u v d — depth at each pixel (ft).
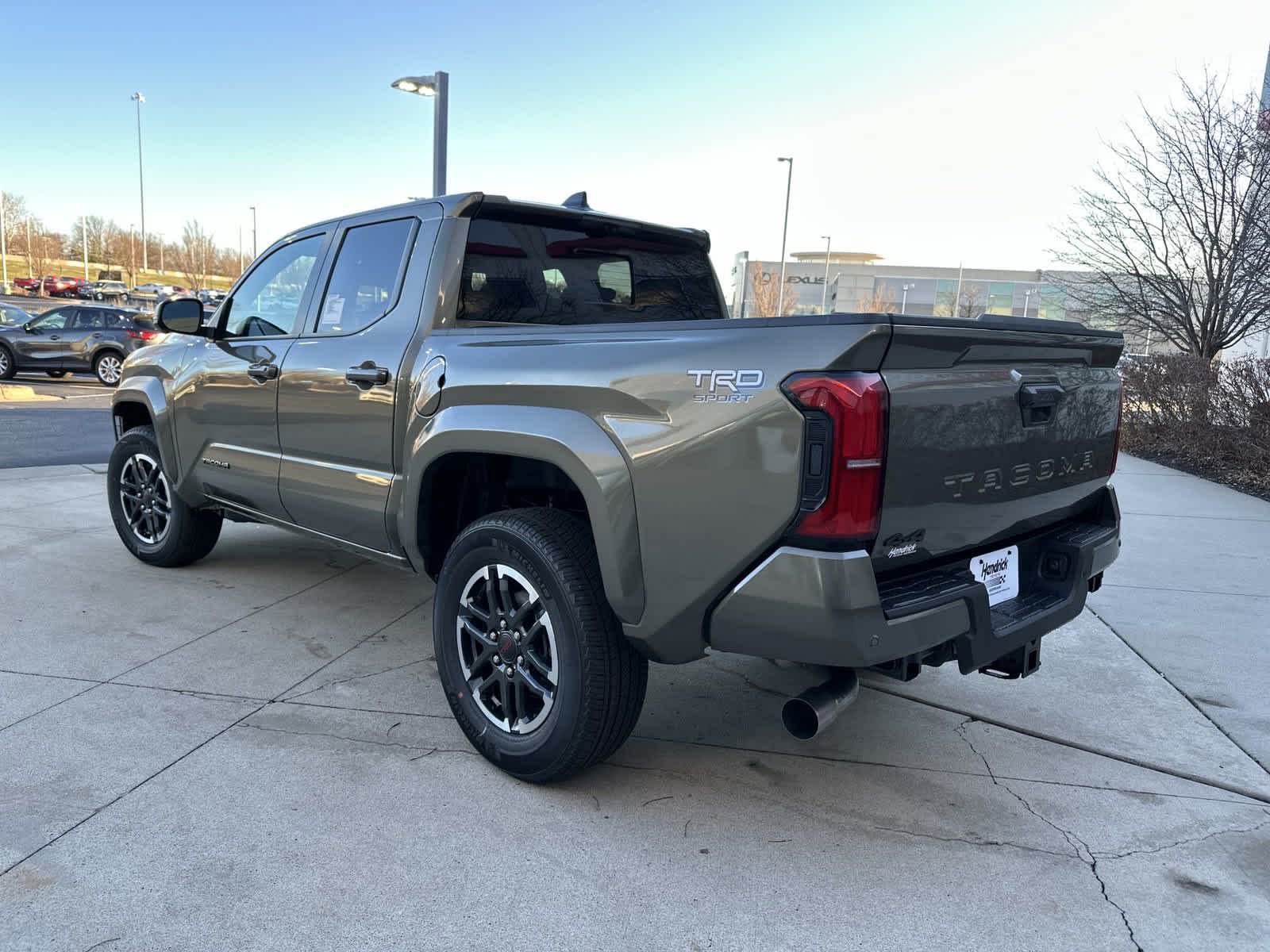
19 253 267.18
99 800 8.77
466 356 9.84
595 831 8.54
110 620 13.99
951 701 11.86
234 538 19.56
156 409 15.44
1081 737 10.85
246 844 8.12
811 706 7.90
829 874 7.97
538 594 8.88
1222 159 41.24
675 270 13.61
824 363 6.96
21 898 7.27
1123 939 7.21
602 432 8.32
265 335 13.56
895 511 7.23
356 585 16.20
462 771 9.60
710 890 7.70
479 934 7.07
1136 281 45.57
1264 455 28.78
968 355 7.77
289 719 10.70
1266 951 7.09
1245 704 11.83
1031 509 8.91
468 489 10.82
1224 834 8.77
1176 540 20.89
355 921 7.16
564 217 11.76
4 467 28.22
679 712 11.37
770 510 7.22
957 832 8.71
